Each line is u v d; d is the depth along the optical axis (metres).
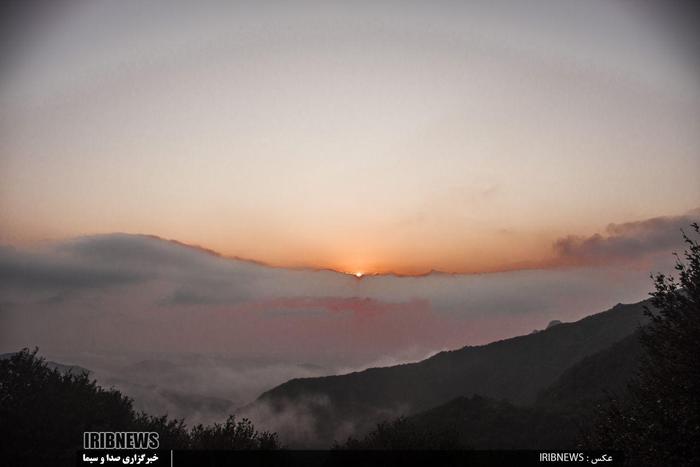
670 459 11.69
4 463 15.76
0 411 17.19
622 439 13.38
